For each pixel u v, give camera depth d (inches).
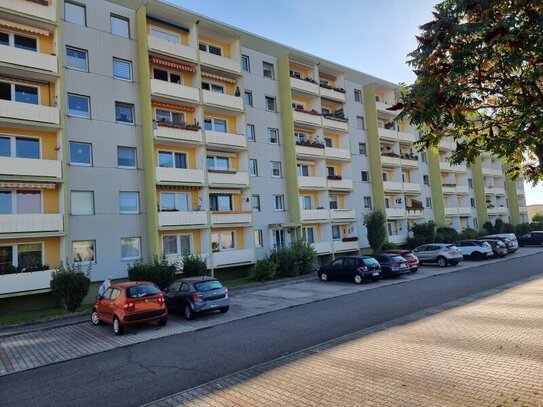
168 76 989.8
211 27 1043.3
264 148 1168.2
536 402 228.7
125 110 903.7
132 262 856.3
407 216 1529.3
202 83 1066.7
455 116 187.3
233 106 1047.0
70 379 349.1
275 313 598.2
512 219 2239.2
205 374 333.1
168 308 624.4
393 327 442.3
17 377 369.7
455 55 168.7
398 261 927.7
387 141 1536.7
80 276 681.0
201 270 850.1
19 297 705.6
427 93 173.9
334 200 1353.3
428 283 808.9
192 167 983.6
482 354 323.9
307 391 273.3
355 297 695.1
